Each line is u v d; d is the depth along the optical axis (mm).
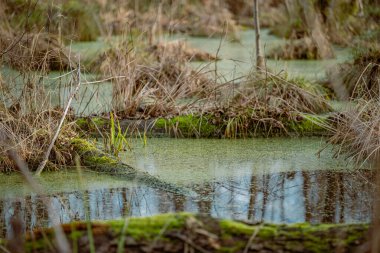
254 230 4656
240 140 9016
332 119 9281
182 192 6832
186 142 8906
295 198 6625
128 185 7125
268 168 7703
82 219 6133
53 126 8250
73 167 7754
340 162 7918
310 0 16938
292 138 9117
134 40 13180
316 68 14266
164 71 11531
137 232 4582
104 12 18312
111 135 8344
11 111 8398
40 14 14758
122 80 10016
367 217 6035
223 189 6938
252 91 10234
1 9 13914
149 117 9445
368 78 10953
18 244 4609
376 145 7711
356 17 17234
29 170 7664
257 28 11531
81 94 11039
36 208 6449
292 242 4598
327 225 4801
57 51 11016
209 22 21125
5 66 10477
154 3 19109
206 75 11656
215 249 4500
